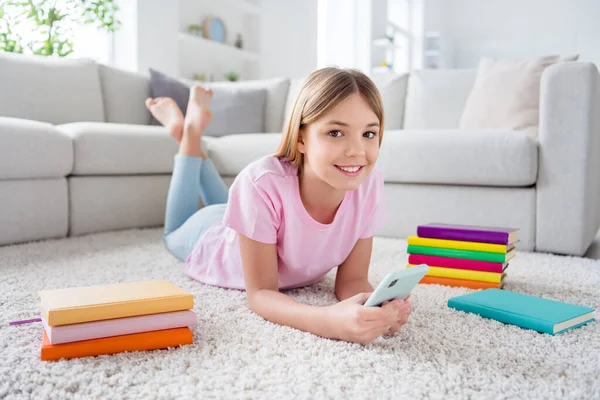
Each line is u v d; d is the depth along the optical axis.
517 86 2.64
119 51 3.96
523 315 1.12
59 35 3.34
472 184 2.21
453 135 2.22
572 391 0.78
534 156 2.07
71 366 0.88
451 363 0.89
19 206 2.04
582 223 2.01
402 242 2.23
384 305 0.95
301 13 5.93
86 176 2.34
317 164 1.02
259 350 0.95
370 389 0.79
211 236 1.51
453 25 8.95
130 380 0.83
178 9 4.45
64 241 2.14
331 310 1.01
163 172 2.68
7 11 3.10
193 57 4.95
